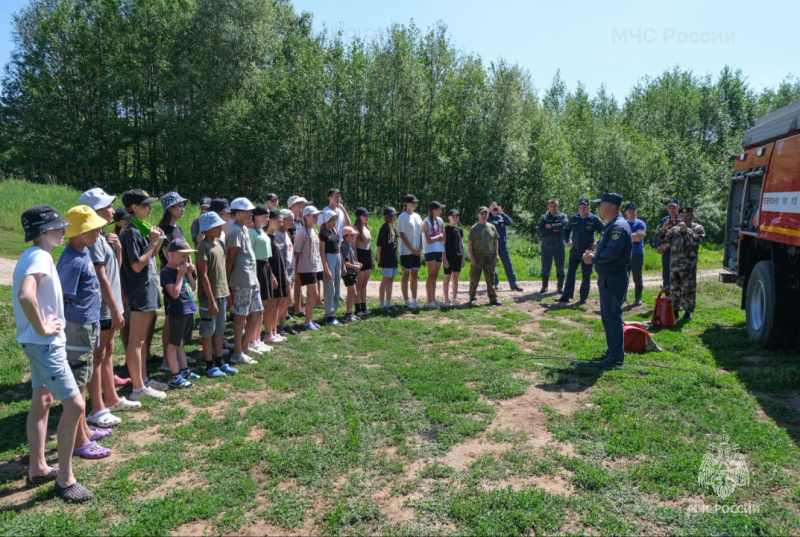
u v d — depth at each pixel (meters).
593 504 3.55
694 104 43.91
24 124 38.84
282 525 3.41
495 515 3.41
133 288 5.28
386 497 3.71
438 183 34.25
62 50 37.38
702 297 11.57
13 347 6.80
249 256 6.64
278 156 32.84
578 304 10.87
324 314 9.40
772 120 7.75
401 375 6.11
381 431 4.71
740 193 9.09
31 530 3.26
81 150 36.91
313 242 8.31
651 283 15.32
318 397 5.48
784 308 6.92
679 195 37.28
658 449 4.30
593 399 5.36
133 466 4.09
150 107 37.50
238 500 3.64
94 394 4.83
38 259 3.64
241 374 6.24
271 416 4.96
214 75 34.38
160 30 36.41
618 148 35.91
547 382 5.95
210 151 33.94
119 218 5.46
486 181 33.00
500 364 6.55
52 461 4.22
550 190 33.97
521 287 13.60
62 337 3.76
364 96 32.47
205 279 6.03
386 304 9.95
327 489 3.80
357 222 9.48
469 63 33.84
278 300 7.64
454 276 10.47
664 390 5.56
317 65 32.75
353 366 6.47
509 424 4.88
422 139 33.25
